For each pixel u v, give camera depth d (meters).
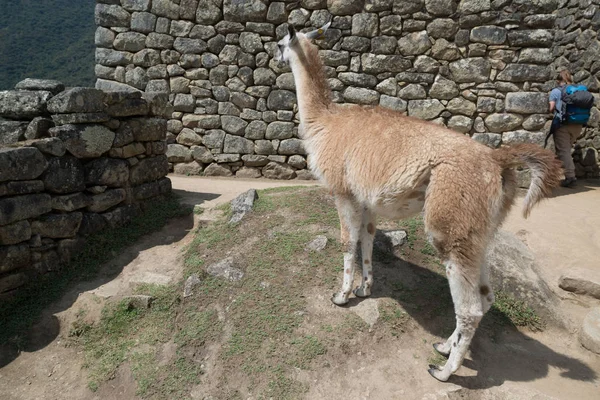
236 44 7.47
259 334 3.23
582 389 2.90
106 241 4.52
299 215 4.56
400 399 2.77
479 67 6.77
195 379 3.05
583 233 4.93
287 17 7.25
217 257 4.09
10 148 3.73
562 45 8.84
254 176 7.86
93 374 3.22
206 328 3.39
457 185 2.58
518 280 3.84
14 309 3.73
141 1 7.46
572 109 6.82
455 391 2.79
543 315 3.66
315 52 3.53
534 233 4.88
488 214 2.62
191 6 7.39
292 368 2.98
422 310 3.46
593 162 8.09
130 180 4.96
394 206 2.95
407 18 6.89
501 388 2.83
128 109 4.84
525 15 6.54
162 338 3.44
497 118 6.84
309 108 3.44
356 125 3.07
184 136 7.84
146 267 4.24
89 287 3.98
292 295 3.54
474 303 2.65
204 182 7.17
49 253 4.05
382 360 3.04
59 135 4.07
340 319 3.32
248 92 7.58
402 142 2.81
